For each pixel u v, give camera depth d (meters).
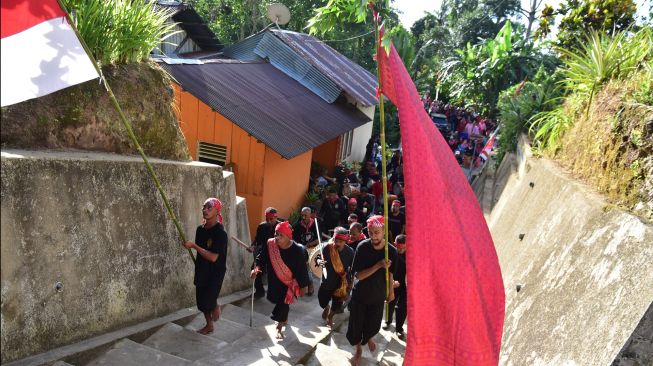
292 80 14.76
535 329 4.97
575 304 4.55
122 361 4.69
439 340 3.57
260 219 11.25
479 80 24.38
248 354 5.35
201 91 10.68
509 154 14.99
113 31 5.95
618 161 5.67
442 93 30.30
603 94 7.24
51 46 3.86
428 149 3.78
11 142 4.65
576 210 5.82
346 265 6.48
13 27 3.68
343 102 15.46
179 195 6.27
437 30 39.50
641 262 4.03
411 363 3.47
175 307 6.23
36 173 4.23
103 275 5.02
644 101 5.77
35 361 4.17
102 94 5.72
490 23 39.22
